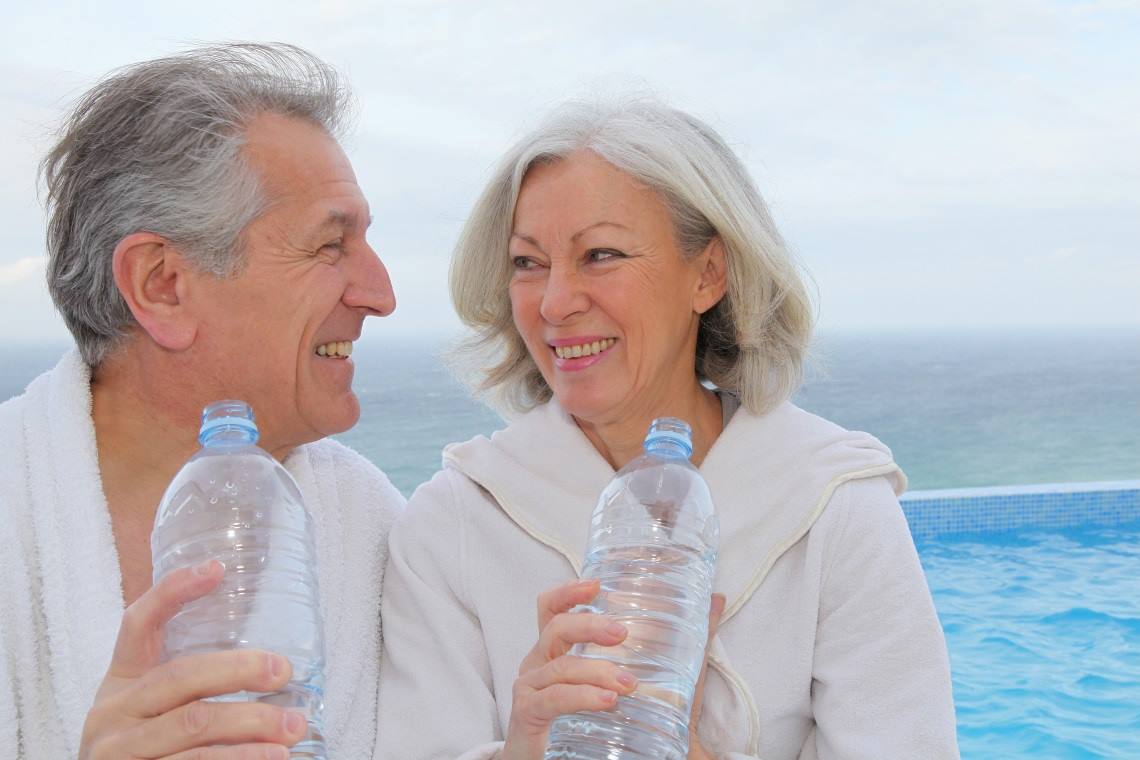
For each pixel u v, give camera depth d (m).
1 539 1.42
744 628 1.57
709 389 1.76
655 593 1.38
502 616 1.64
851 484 1.60
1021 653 4.18
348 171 1.54
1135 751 3.34
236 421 1.09
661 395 1.63
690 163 1.55
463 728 1.58
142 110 1.46
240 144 1.45
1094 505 5.96
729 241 1.58
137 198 1.43
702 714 1.53
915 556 1.58
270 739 0.95
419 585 1.66
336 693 1.61
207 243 1.44
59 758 1.42
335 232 1.50
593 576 1.41
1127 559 5.36
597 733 1.28
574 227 1.50
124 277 1.44
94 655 1.40
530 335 1.59
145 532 1.51
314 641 1.24
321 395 1.55
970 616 4.59
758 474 1.62
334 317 1.53
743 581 1.57
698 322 1.69
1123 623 4.48
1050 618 4.55
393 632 1.67
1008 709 3.66
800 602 1.56
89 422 1.49
